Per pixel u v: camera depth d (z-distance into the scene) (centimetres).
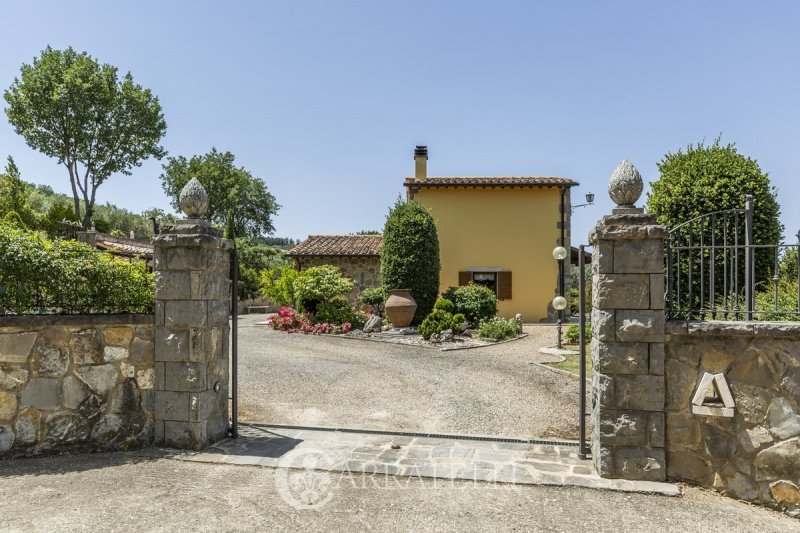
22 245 436
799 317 435
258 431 502
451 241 1741
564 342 1170
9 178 1697
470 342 1162
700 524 312
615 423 376
